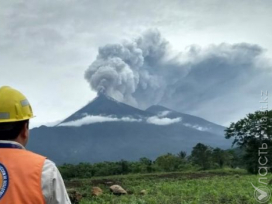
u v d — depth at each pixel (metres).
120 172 63.16
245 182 30.50
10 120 2.83
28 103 2.99
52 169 2.71
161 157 68.44
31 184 2.62
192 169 66.38
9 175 2.65
